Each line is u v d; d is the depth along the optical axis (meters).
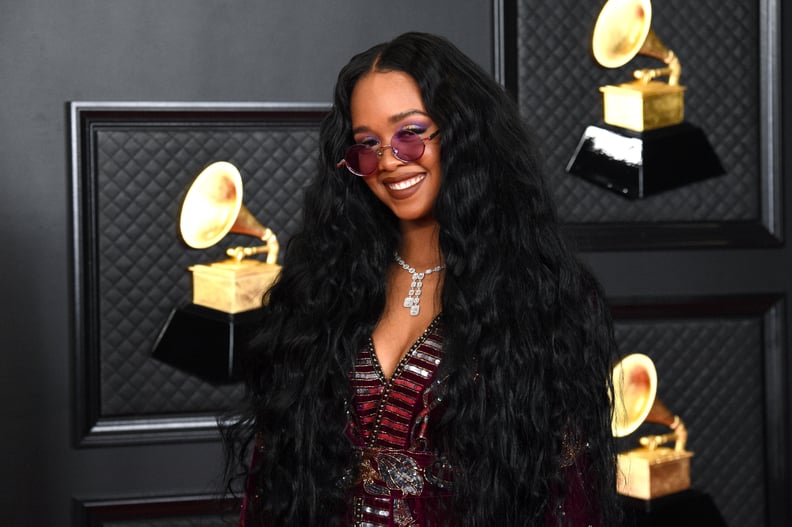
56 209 2.97
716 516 3.04
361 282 1.94
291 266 2.03
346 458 1.87
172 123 3.00
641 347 3.19
